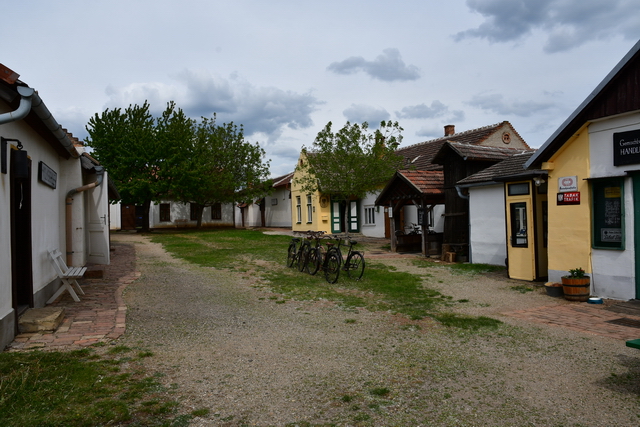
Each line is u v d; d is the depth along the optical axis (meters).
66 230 10.34
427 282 10.70
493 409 3.79
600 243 8.58
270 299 8.51
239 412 3.67
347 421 3.55
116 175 26.42
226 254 16.41
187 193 28.22
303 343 5.66
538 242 10.72
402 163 23.27
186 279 10.66
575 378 4.50
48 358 4.68
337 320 6.91
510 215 11.25
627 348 5.45
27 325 5.70
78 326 6.10
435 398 4.01
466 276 11.61
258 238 23.84
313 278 11.11
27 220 6.43
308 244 12.19
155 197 27.42
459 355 5.22
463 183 13.74
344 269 11.21
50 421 3.33
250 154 32.75
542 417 3.64
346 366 4.82
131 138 26.72
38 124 6.58
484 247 13.62
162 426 3.37
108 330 5.92
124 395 3.88
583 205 8.76
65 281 7.59
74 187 10.13
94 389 3.98
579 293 8.27
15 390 3.80
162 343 5.51
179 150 27.50
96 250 12.47
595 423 3.54
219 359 4.98
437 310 7.71
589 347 5.51
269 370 4.66
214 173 30.75
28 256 6.45
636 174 7.93
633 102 7.81
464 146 15.20
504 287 10.00
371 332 6.21
